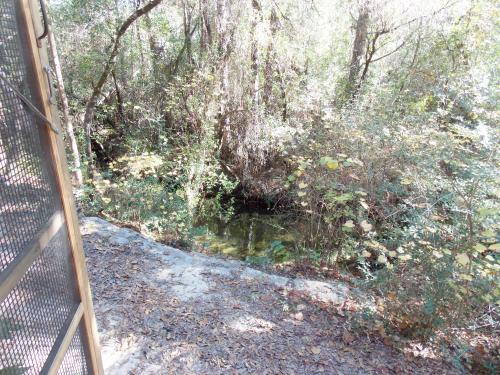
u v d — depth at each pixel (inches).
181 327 122.3
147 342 114.3
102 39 336.8
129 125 352.8
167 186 284.7
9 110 42.8
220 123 312.2
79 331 62.7
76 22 329.1
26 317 44.1
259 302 140.5
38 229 48.5
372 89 281.4
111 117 365.1
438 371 110.4
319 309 139.1
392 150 193.2
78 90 349.4
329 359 112.0
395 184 187.2
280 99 308.7
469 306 124.3
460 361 115.4
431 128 217.6
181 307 133.2
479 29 283.0
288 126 281.1
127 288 142.7
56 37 327.9
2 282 38.7
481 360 115.5
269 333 122.7
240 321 127.7
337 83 311.0
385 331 124.5
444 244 135.2
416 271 129.3
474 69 262.1
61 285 55.7
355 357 113.7
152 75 354.0
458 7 270.2
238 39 289.6
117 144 352.8
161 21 339.3
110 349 110.6
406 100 278.4
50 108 53.1
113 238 182.5
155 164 239.3
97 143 357.4
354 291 148.0
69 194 59.7
